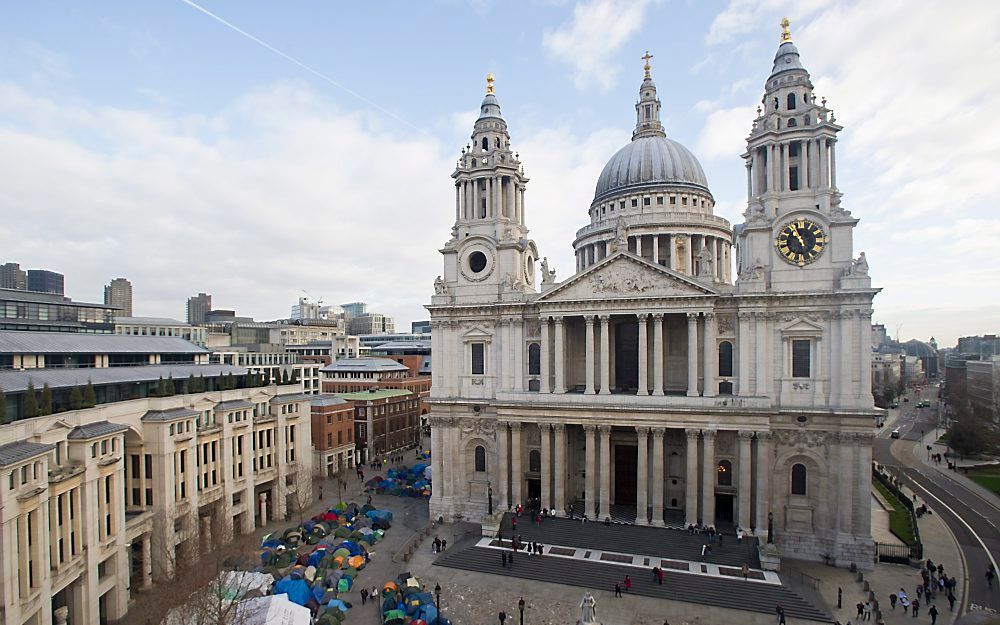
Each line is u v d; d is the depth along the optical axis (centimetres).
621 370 7912
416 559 6606
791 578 5781
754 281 6700
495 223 8156
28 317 10962
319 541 7062
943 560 6619
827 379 6506
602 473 7056
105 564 5488
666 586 5622
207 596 4647
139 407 6303
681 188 10069
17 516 4241
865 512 6256
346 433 11844
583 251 10894
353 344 19688
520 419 7450
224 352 15062
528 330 7781
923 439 15450
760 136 6994
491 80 8588
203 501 6875
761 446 6500
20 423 4559
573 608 5372
